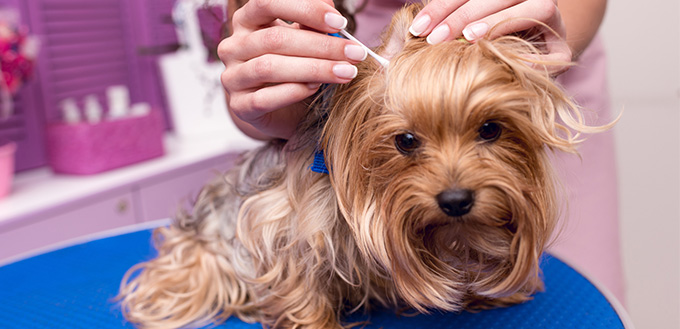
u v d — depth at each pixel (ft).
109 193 7.11
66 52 8.11
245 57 2.80
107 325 3.55
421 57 2.35
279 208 3.17
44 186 7.07
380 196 2.64
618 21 8.36
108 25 8.74
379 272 3.19
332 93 2.78
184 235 4.03
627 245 8.95
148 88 9.50
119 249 4.90
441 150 2.39
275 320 3.34
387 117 2.42
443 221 2.53
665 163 8.64
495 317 3.40
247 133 4.04
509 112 2.32
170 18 9.07
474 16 2.45
